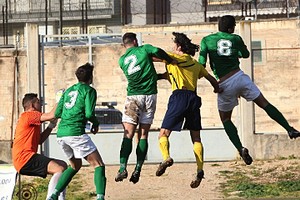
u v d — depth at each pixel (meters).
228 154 50.22
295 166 48.09
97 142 50.19
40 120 31.94
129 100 28.61
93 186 45.72
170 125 28.08
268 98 62.47
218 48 27.94
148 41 66.62
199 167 28.72
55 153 49.34
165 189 44.66
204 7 102.12
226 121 29.25
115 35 54.50
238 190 44.00
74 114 30.56
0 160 50.59
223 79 28.12
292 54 62.12
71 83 61.34
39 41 51.38
